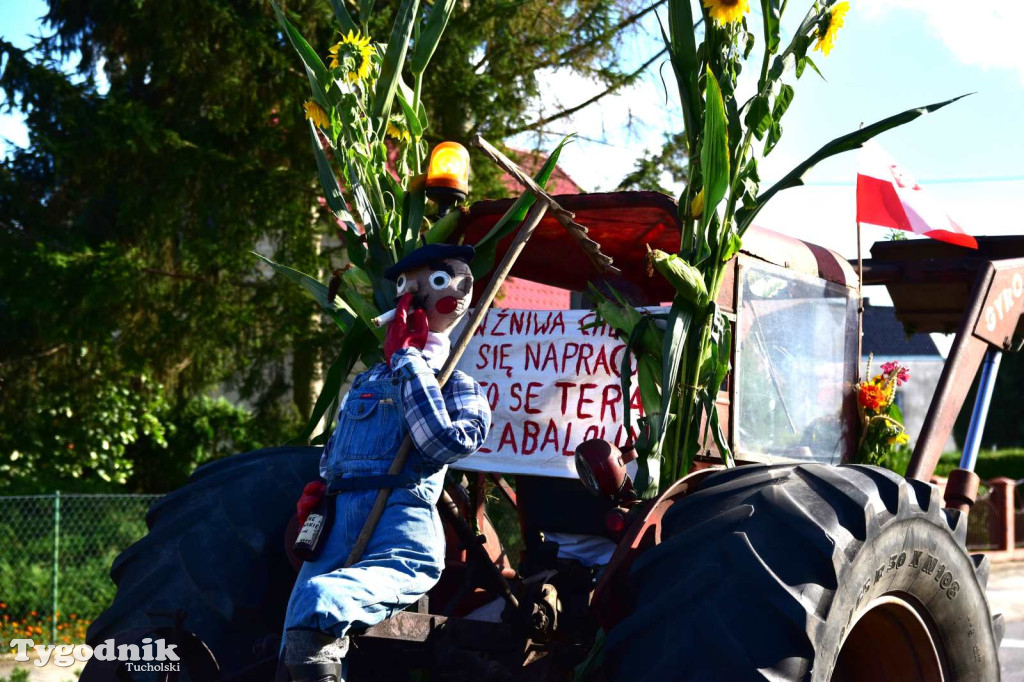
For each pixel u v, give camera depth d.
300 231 9.77
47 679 6.58
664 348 2.82
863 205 4.22
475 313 2.75
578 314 3.30
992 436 33.66
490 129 10.14
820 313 3.70
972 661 3.01
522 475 3.39
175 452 13.36
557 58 10.44
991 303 4.14
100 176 9.77
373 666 3.05
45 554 9.64
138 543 3.11
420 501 2.57
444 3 3.66
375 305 3.44
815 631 2.22
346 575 2.39
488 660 2.96
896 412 3.95
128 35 9.88
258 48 9.26
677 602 2.31
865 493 2.52
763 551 2.35
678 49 3.06
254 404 10.84
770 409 3.36
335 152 3.54
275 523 3.06
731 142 3.01
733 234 2.96
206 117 9.98
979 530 15.02
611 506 2.80
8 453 10.98
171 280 10.17
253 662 2.92
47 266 9.46
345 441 2.63
